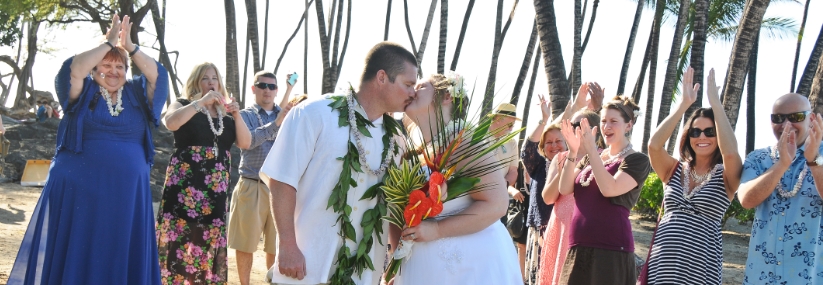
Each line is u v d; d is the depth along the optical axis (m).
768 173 4.66
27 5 25.91
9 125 18.81
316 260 3.57
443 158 3.73
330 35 22.88
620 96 5.46
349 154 3.58
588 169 5.27
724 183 4.96
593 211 5.09
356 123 3.62
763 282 4.83
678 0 24.50
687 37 24.89
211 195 5.65
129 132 4.81
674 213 5.00
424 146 3.83
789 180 4.82
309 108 3.62
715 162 5.00
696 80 13.89
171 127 5.50
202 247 5.62
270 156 3.60
